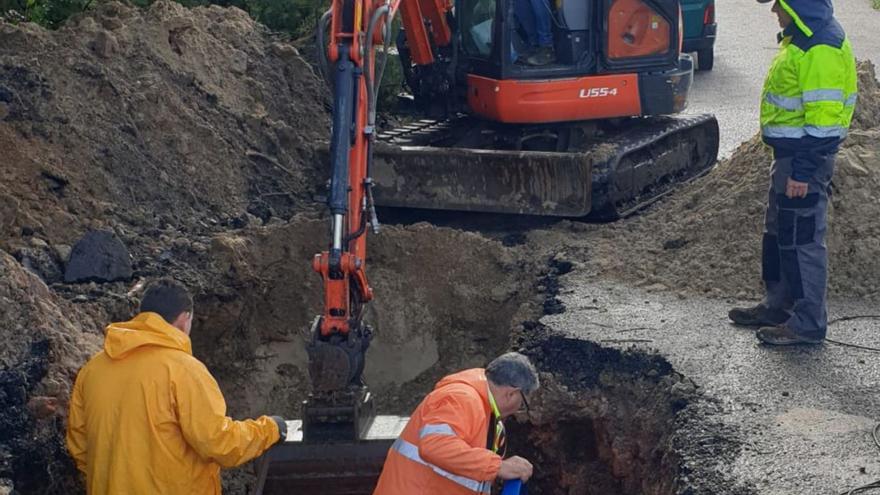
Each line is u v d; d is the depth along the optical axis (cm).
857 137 993
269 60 1318
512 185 1063
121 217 988
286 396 961
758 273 925
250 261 976
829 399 723
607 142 1113
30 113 1005
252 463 850
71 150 1002
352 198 709
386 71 1369
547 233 1069
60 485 641
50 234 916
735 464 648
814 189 773
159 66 1151
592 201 1070
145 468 553
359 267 688
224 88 1216
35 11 1303
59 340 704
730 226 973
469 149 1081
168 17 1220
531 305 938
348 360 686
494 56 1084
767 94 770
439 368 986
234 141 1153
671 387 755
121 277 889
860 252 912
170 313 562
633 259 987
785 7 744
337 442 686
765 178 990
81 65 1077
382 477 566
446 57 1148
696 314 876
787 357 788
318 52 720
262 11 1536
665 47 1116
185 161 1086
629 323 859
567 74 1095
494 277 1002
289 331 979
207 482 574
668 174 1193
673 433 706
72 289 855
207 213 1059
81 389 571
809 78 740
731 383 748
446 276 1005
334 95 703
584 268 984
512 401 553
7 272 727
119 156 1033
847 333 827
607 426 790
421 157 1079
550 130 1142
